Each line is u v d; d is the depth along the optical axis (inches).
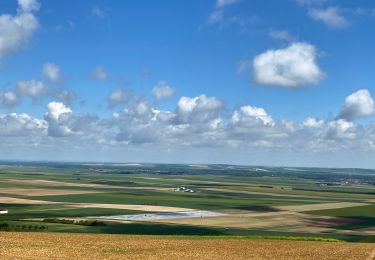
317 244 2721.5
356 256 2236.7
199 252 2271.2
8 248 2192.4
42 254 2054.6
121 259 2003.0
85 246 2362.2
